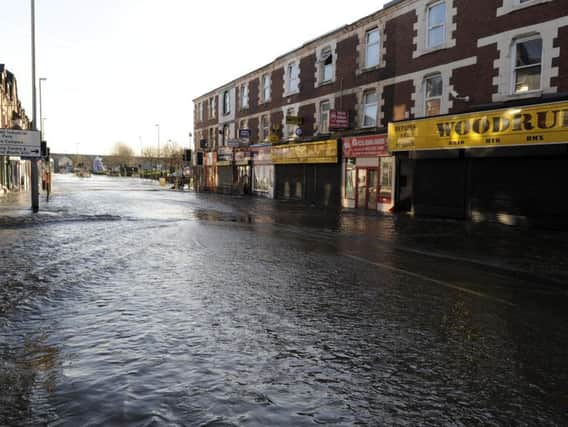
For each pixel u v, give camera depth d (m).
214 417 2.60
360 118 20.70
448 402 2.87
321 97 23.64
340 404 2.80
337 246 9.63
